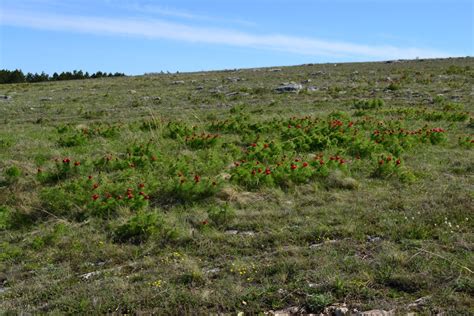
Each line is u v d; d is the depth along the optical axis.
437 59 42.59
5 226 8.70
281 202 8.91
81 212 8.92
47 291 6.35
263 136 14.31
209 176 10.02
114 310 5.74
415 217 7.69
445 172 10.28
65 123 19.86
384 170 10.07
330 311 5.47
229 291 5.92
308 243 7.22
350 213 8.14
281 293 5.83
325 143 12.56
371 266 6.23
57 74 56.84
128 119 20.12
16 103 26.39
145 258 7.07
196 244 7.41
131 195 8.96
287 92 26.09
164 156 12.05
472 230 7.12
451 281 5.74
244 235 7.64
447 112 17.09
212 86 30.78
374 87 26.27
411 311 5.30
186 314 5.58
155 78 39.62
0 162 12.28
